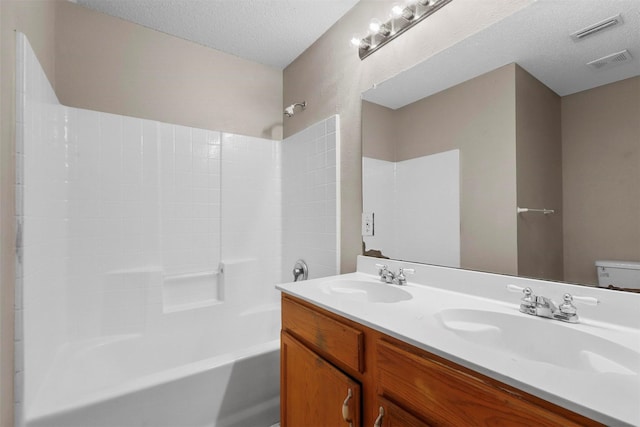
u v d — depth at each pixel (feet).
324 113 6.36
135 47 6.17
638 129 2.51
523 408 1.69
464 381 1.97
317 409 3.33
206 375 4.30
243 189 7.40
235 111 7.36
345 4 5.58
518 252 3.23
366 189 5.19
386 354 2.54
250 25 6.21
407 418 2.28
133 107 6.13
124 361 5.60
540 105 3.07
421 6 4.26
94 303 5.60
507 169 3.34
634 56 2.55
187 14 5.87
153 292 6.12
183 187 6.65
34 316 3.88
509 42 3.32
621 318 2.47
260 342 7.10
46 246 4.45
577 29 2.85
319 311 3.44
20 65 3.45
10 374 3.31
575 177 2.84
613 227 2.62
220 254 7.10
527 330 2.68
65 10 5.50
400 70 4.64
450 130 3.90
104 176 5.78
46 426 3.39
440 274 3.88
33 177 3.89
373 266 4.96
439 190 4.02
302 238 6.91
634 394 1.55
